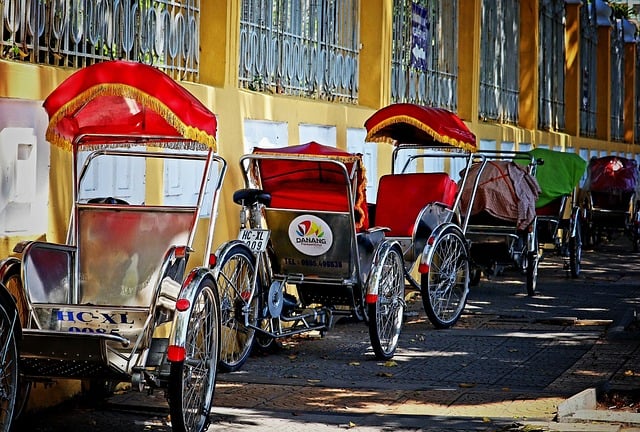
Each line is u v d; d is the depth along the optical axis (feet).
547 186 47.73
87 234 22.49
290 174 28.07
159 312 20.66
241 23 31.83
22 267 20.18
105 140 22.40
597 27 87.10
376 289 28.68
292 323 31.76
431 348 31.22
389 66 42.50
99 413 23.00
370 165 41.06
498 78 59.93
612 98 92.73
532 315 37.52
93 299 22.33
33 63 23.04
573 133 78.38
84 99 20.25
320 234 28.37
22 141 22.17
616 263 57.26
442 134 32.73
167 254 20.84
